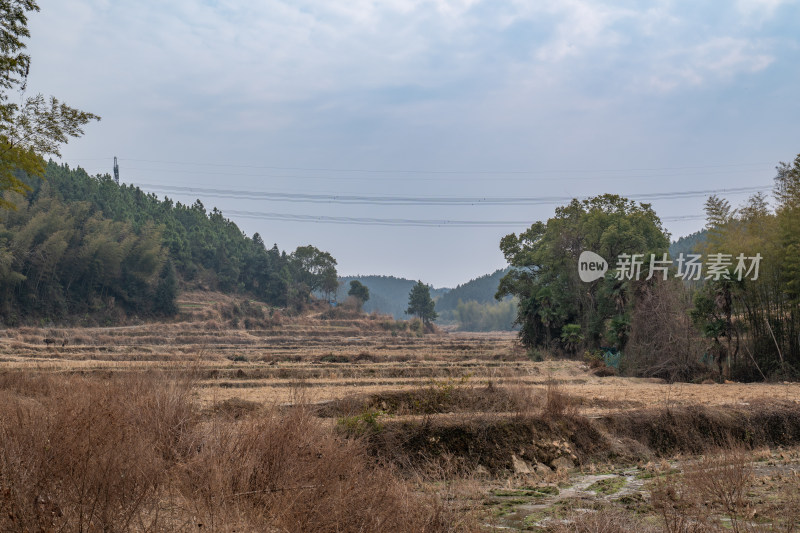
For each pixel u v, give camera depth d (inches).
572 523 421.4
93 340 3248.0
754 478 550.9
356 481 349.7
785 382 1488.7
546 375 1615.4
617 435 743.7
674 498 486.3
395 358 2240.4
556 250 2578.7
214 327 4466.0
